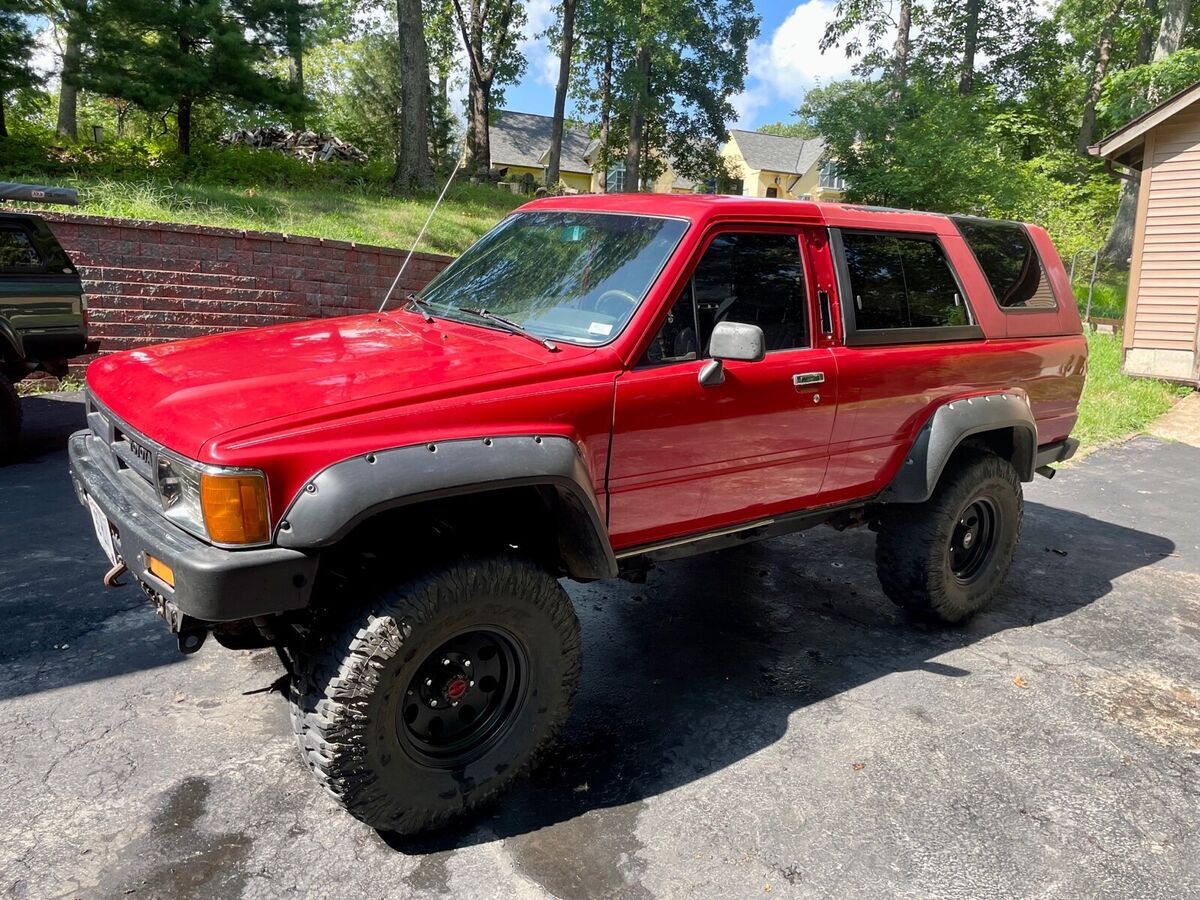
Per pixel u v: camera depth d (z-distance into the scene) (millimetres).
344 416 2371
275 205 13328
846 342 3605
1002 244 4520
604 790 2943
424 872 2502
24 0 15070
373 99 29000
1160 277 12953
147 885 2381
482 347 2955
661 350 3012
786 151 65125
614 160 45656
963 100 22703
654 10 34938
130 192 11781
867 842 2736
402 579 2471
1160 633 4496
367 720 2404
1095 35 34656
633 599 4617
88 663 3533
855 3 29406
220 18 16094
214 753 2996
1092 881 2617
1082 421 9648
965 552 4406
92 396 3014
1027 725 3498
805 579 5027
